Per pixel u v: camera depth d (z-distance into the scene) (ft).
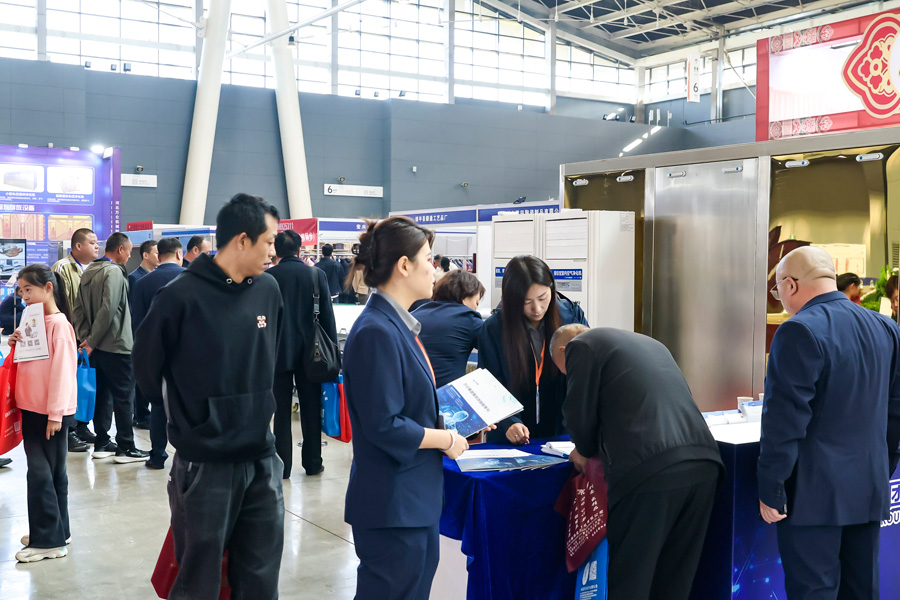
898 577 8.91
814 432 7.18
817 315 7.25
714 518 8.11
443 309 10.69
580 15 78.64
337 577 10.77
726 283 12.57
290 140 62.80
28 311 10.57
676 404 7.25
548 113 77.56
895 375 7.76
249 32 64.85
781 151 11.84
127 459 16.75
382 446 6.00
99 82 58.23
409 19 70.85
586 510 7.73
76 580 10.51
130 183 59.41
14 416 10.80
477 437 10.30
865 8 67.36
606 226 12.70
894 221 11.00
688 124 80.69
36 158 49.21
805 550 7.30
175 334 7.07
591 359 7.41
